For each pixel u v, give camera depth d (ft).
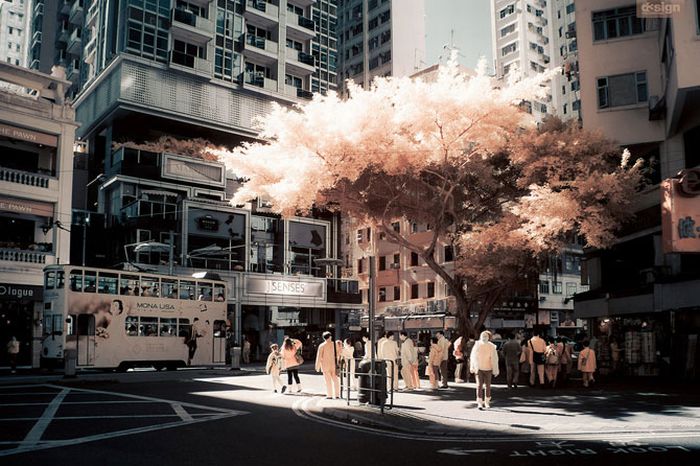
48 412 39.22
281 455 25.40
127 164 135.13
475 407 42.24
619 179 64.03
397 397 49.93
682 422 33.19
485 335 41.81
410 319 104.58
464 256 75.05
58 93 101.24
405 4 245.86
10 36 335.47
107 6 150.51
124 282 82.89
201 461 23.99
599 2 83.41
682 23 63.72
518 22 259.19
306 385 63.82
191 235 131.95
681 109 67.97
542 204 61.67
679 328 69.26
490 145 67.15
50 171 99.04
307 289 144.77
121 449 26.48
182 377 74.59
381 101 66.44
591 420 34.78
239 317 132.46
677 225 52.21
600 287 91.61
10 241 93.40
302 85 176.14
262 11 164.76
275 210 69.51
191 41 152.15
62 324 75.36
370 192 73.61
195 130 155.43
